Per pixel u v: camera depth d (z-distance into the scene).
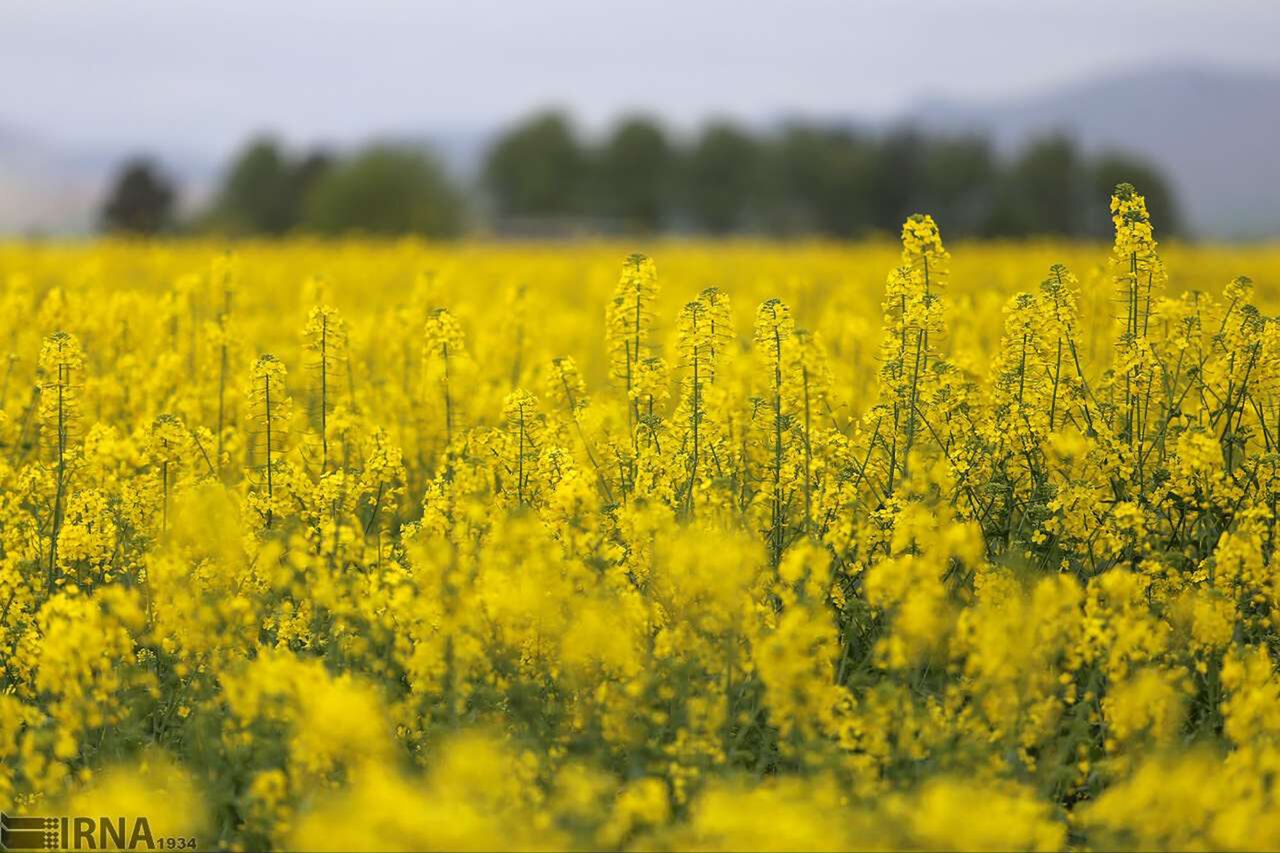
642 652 8.58
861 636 9.56
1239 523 10.15
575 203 139.88
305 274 34.03
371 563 9.28
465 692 8.17
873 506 11.10
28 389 14.48
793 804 6.47
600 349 23.17
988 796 6.66
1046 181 121.12
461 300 27.33
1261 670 7.99
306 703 7.33
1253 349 11.40
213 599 8.52
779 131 142.00
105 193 141.75
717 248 56.84
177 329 18.17
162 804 7.14
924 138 140.00
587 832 6.93
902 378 11.35
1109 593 8.23
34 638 8.86
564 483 9.65
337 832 6.12
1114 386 11.67
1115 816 6.93
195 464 12.22
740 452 11.10
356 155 97.56
